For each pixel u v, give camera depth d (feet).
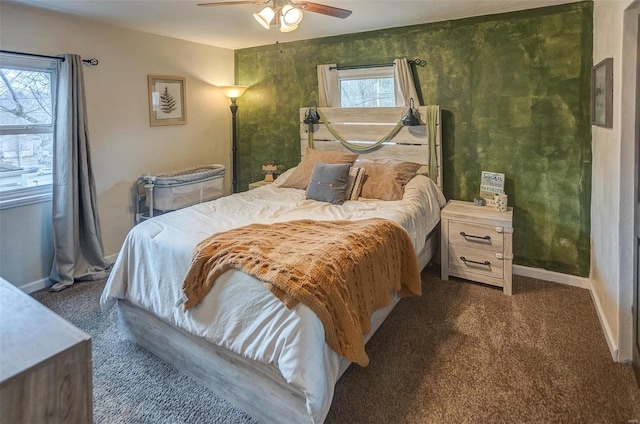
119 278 7.75
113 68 11.96
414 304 9.75
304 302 5.35
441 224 10.96
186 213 9.14
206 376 6.68
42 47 10.27
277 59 14.79
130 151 12.71
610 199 7.85
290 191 11.87
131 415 6.14
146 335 7.72
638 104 6.49
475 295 10.19
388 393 6.54
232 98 15.42
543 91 10.46
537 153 10.75
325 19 11.34
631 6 6.42
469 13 10.77
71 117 10.52
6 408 2.70
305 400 5.39
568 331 8.35
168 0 9.53
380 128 12.64
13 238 10.31
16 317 3.38
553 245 10.87
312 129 13.88
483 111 11.34
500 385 6.68
